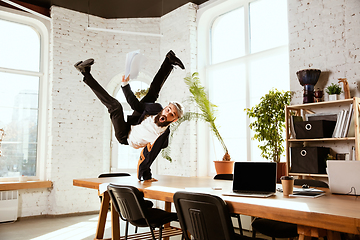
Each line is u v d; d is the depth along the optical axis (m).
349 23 3.88
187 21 5.95
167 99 6.23
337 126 3.57
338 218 1.49
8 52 5.77
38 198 5.71
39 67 6.06
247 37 5.45
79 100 6.13
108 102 3.24
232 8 5.73
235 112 5.61
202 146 5.88
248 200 2.03
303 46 4.29
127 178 3.87
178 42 6.10
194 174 5.77
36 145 5.92
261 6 5.34
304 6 4.31
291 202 1.93
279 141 4.43
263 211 1.82
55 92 5.89
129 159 6.50
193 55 5.93
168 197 2.47
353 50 3.82
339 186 2.29
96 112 6.30
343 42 3.92
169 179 3.65
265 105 4.45
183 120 5.65
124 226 5.05
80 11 6.23
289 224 2.74
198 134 5.84
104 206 3.49
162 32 6.45
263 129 4.45
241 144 5.50
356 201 1.96
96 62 6.36
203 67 6.04
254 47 5.41
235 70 5.64
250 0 5.43
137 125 3.39
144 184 3.09
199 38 6.00
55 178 5.77
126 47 6.46
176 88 6.07
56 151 5.83
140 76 6.60
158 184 3.07
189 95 5.81
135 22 6.52
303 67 4.27
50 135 5.84
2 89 5.67
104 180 3.61
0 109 5.62
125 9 6.18
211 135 5.91
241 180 2.43
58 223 5.23
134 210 2.76
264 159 5.12
